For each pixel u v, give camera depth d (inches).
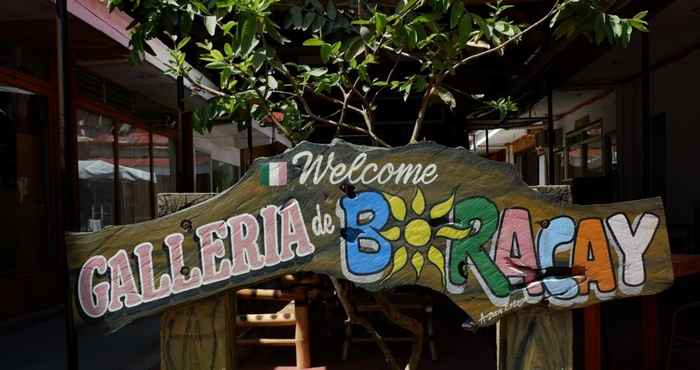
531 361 92.9
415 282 90.8
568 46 211.9
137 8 106.9
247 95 107.5
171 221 93.0
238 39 91.3
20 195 280.4
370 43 95.3
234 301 101.0
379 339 109.1
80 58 284.8
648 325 166.2
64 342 224.4
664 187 340.8
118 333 232.2
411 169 91.6
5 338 231.8
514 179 91.4
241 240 92.1
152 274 92.7
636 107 375.6
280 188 92.1
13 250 272.8
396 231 91.3
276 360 194.4
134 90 382.6
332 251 91.3
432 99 125.0
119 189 372.8
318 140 287.6
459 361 185.6
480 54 105.2
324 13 110.0
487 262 91.1
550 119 259.9
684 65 306.2
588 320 156.4
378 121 313.9
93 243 93.0
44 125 290.4
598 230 91.2
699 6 230.1
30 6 220.4
